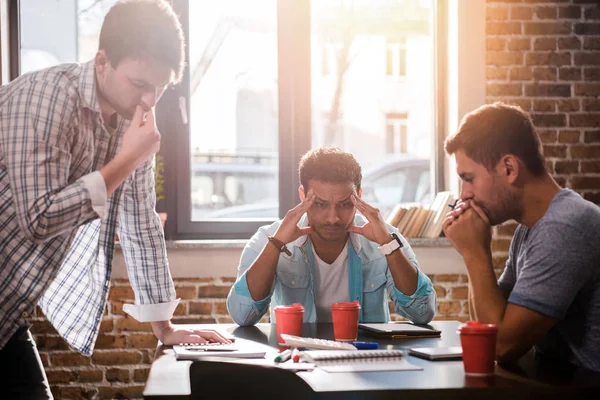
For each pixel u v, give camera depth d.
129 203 1.92
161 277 1.95
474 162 1.63
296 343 1.63
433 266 3.62
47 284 1.67
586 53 3.72
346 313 1.78
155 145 1.65
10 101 1.57
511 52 3.70
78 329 1.91
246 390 1.41
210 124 3.74
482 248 1.65
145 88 1.63
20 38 3.66
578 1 3.72
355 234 2.30
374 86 3.84
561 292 1.49
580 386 1.27
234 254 3.55
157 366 1.49
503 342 1.52
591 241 1.51
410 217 3.67
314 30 3.80
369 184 3.84
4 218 1.58
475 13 3.68
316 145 3.81
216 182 3.74
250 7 3.76
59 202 1.52
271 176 3.78
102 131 1.77
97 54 1.63
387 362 1.47
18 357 1.74
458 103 3.69
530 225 1.64
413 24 3.83
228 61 3.75
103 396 3.50
